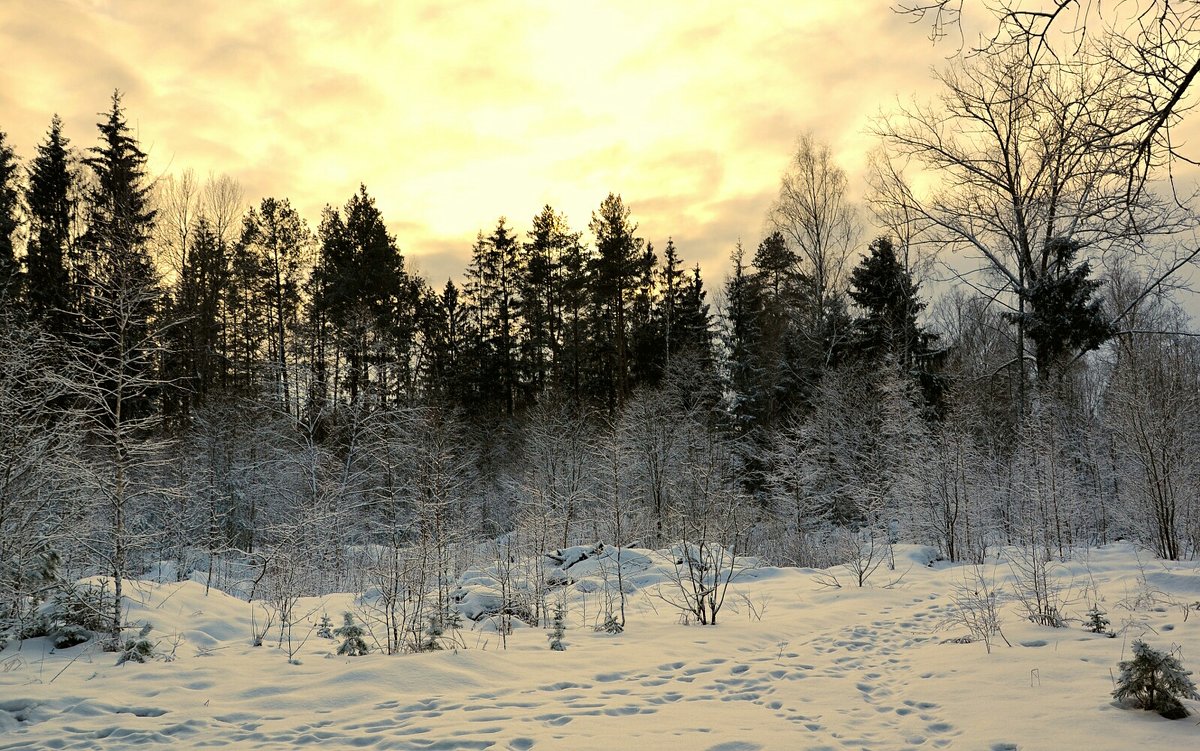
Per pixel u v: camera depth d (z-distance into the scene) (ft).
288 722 19.01
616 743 17.01
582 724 18.58
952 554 61.31
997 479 70.69
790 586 46.14
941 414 97.19
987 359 127.03
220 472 88.33
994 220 63.16
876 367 102.73
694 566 39.17
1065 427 77.46
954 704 19.89
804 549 69.10
